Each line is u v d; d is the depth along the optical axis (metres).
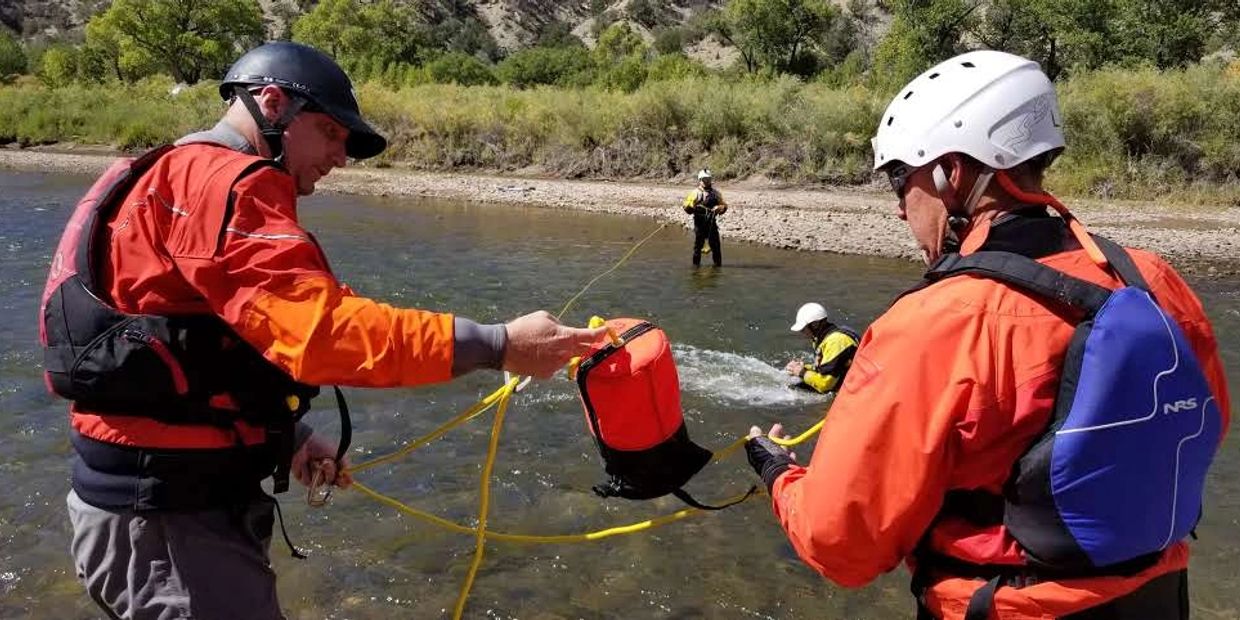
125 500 2.51
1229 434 7.19
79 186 24.50
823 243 17.25
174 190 2.41
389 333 2.25
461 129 32.47
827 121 28.09
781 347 10.09
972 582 2.05
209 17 64.75
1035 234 2.04
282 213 2.36
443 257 15.29
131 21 62.44
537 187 26.75
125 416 2.50
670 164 29.56
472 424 7.25
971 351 1.92
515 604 4.69
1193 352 1.94
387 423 7.25
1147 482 1.86
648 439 2.91
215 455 2.55
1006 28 48.25
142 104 40.50
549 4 134.38
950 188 2.12
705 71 57.97
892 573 5.02
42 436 6.71
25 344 9.01
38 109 39.50
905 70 45.75
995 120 2.05
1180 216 21.22
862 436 1.98
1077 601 1.92
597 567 5.07
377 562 5.07
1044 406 1.90
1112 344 1.85
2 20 121.00
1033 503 1.91
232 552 2.67
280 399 2.65
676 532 5.48
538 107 32.22
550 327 2.52
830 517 2.04
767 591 4.83
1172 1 41.56
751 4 63.22
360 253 15.50
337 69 2.71
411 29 83.00
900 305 2.06
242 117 2.60
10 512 5.52
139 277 2.41
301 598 4.70
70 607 4.53
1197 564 5.11
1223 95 24.69
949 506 2.08
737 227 19.00
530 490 6.05
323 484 3.27
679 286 13.28
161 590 2.60
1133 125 25.09
